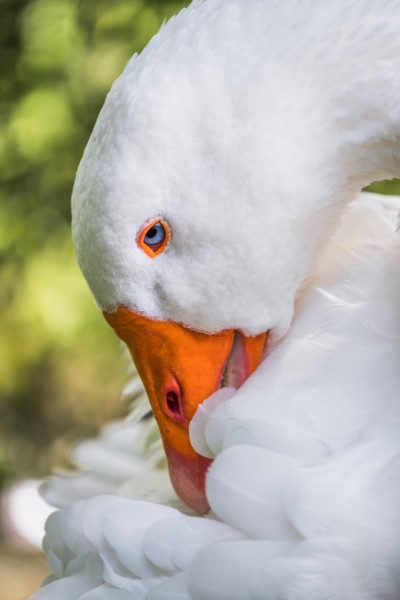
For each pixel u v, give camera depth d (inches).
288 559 44.0
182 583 44.7
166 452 46.8
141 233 45.8
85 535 45.9
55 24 79.5
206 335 46.6
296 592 43.9
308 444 44.6
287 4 46.0
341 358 45.6
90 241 45.8
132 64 45.9
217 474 44.9
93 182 45.6
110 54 78.2
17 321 85.9
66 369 94.1
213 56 45.8
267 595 44.0
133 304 46.2
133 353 46.8
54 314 81.9
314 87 45.9
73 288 82.7
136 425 53.2
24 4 87.4
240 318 46.4
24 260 85.7
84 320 81.9
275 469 44.6
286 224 46.1
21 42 84.8
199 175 45.7
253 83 45.7
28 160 83.1
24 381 94.0
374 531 43.9
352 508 43.9
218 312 46.3
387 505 43.9
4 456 97.9
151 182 45.6
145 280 46.1
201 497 46.4
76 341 82.7
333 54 45.9
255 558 44.3
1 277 87.2
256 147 45.8
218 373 46.6
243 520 44.6
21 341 88.3
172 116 45.6
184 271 46.1
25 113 80.1
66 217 86.0
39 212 86.2
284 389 45.4
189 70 45.7
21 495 80.4
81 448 53.9
